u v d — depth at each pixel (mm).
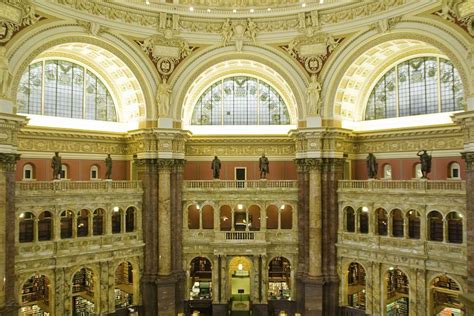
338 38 38812
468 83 31422
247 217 41281
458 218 34000
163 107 40219
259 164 42594
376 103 42750
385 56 40281
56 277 34656
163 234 40000
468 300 18703
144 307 39812
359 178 42750
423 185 33750
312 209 39438
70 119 40531
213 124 46312
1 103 30828
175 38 40125
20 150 36656
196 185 41750
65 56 40062
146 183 40500
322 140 39688
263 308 40000
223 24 40406
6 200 31141
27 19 32531
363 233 38469
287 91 44031
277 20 39969
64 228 37844
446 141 36719
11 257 31469
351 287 40938
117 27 37906
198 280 44750
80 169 40562
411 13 34438
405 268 34688
